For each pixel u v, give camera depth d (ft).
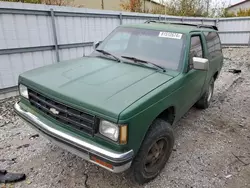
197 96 13.10
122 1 49.88
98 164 6.91
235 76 27.40
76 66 9.82
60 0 26.99
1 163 9.54
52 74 8.91
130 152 6.86
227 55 43.47
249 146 11.98
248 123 14.71
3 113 14.20
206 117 15.47
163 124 8.63
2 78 16.47
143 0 46.83
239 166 10.26
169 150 9.49
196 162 10.40
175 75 9.49
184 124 14.26
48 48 19.21
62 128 7.55
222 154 11.14
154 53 10.63
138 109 6.84
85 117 6.91
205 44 13.34
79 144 6.98
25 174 8.96
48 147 10.87
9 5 15.52
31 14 17.17
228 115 15.89
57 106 7.55
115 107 6.61
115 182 8.87
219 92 21.17
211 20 51.78
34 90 8.25
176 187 8.79
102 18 23.75
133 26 12.34
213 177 9.45
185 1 55.31
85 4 45.29
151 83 8.36
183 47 10.55
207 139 12.51
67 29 20.48
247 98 19.56
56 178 8.88
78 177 9.01
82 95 7.16
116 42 12.00
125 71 9.26
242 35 51.83
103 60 10.71
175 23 13.98
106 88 7.65
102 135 6.75
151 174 8.85
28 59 17.88
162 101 8.07
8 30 16.03
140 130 7.11
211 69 14.69
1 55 16.05
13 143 11.09
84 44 22.54
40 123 7.98
